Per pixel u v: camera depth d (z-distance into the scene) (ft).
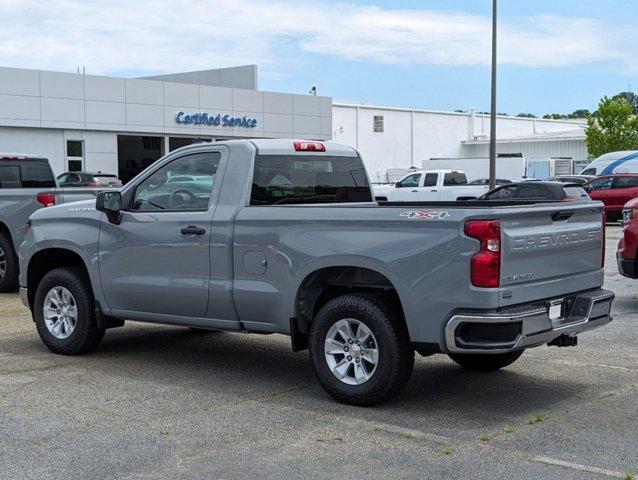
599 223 23.44
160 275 25.22
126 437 19.12
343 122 194.90
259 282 23.21
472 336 19.90
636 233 36.37
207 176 24.81
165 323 25.75
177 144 140.56
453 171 113.70
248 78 165.27
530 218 20.57
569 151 211.61
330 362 21.94
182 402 22.15
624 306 37.96
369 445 18.56
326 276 22.50
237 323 23.97
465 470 16.93
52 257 28.89
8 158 42.19
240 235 23.44
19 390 23.32
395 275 20.63
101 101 128.06
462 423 20.21
